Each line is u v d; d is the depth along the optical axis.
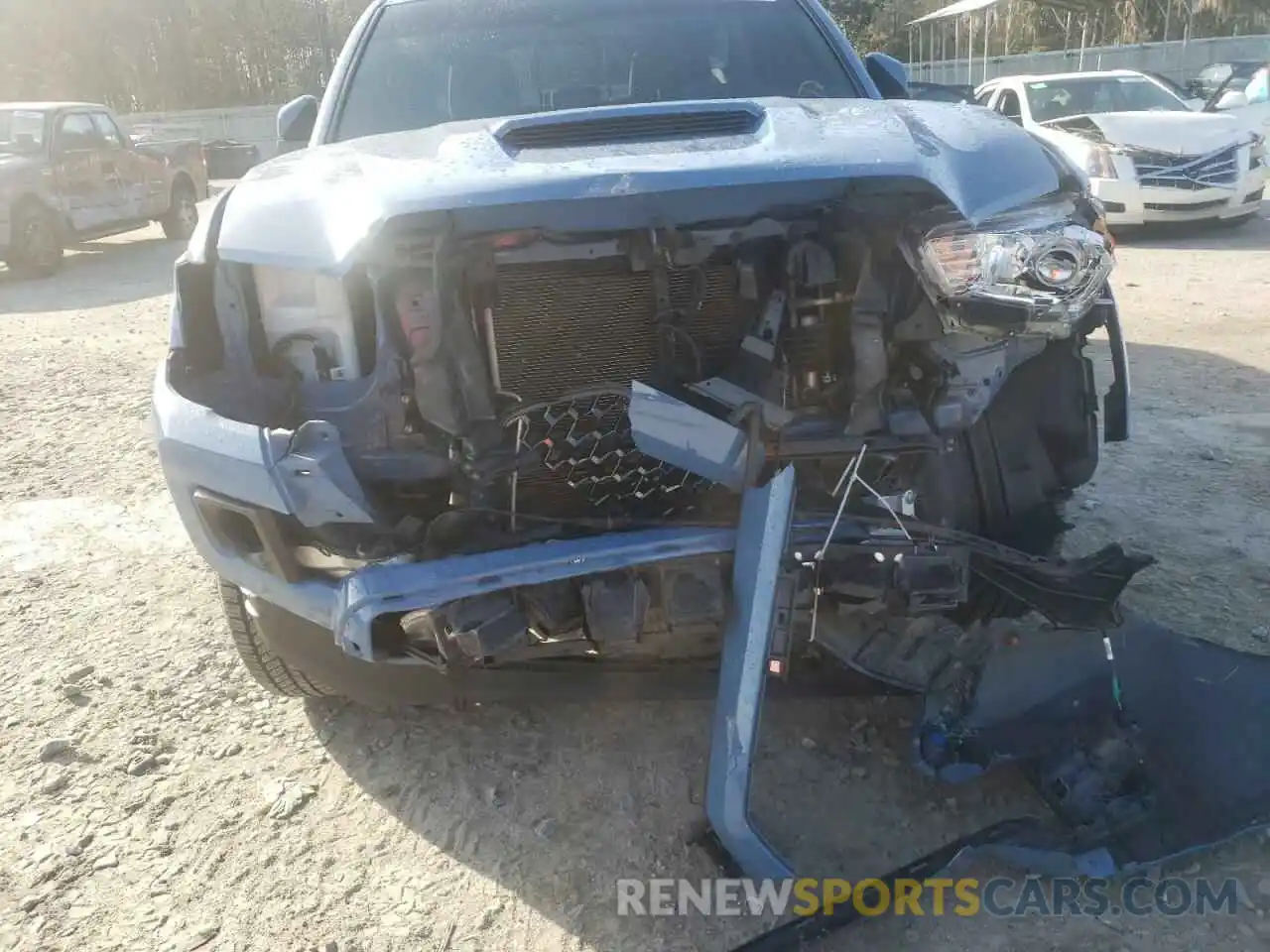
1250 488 4.15
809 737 2.82
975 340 2.42
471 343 2.38
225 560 2.44
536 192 2.22
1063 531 2.83
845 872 2.38
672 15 3.79
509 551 2.19
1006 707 2.56
